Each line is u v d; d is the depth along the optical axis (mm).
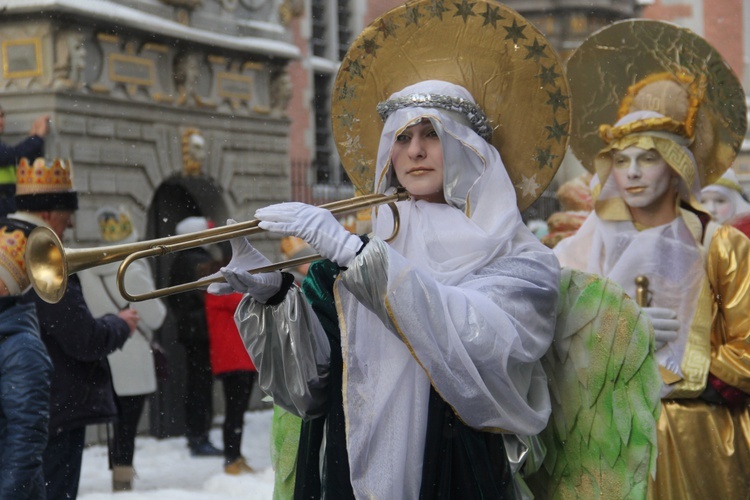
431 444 3395
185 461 9203
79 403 5629
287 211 3293
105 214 8906
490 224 3547
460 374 3258
